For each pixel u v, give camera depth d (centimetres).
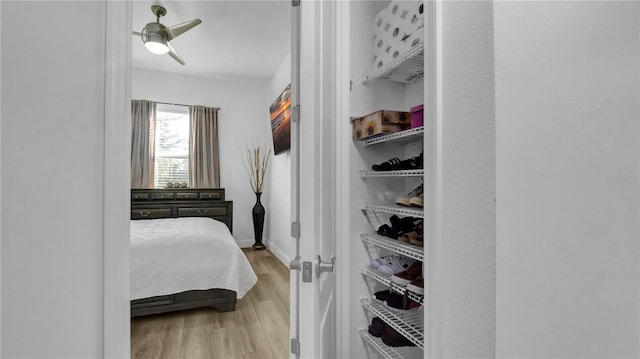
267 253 480
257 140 524
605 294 78
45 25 47
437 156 77
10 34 41
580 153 76
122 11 65
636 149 82
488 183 66
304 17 98
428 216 79
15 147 42
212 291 266
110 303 63
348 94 157
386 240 144
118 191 64
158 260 249
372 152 162
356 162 159
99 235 61
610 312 79
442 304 76
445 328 76
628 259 81
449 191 75
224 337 228
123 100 65
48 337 48
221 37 360
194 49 392
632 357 79
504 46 67
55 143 49
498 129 66
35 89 46
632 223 81
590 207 77
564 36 75
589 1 78
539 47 71
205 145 488
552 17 74
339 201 154
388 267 144
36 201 46
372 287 161
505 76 67
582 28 77
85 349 57
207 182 489
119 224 64
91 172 59
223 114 507
